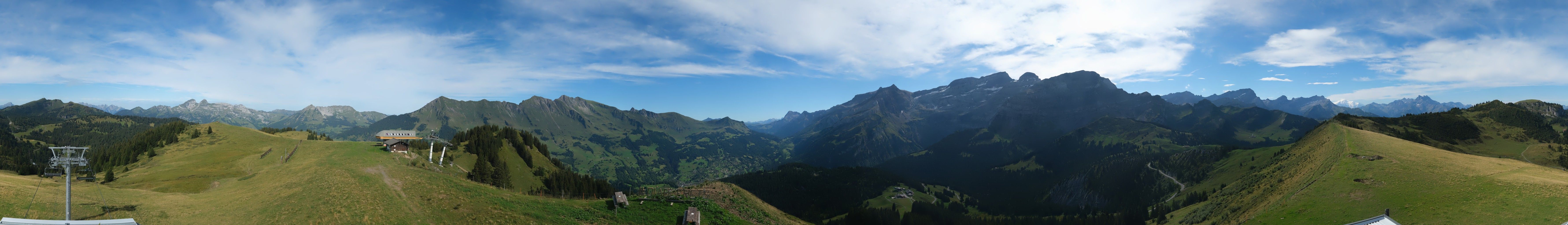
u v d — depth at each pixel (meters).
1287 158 167.75
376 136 174.00
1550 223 64.31
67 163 54.12
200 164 131.38
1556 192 71.31
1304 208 95.75
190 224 63.44
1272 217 98.19
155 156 149.00
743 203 92.88
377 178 90.44
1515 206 71.00
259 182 97.06
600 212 78.00
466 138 185.12
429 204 75.69
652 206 82.56
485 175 127.50
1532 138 183.75
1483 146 185.00
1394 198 86.06
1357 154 115.75
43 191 69.56
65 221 49.91
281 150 149.62
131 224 52.88
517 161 177.12
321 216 64.75
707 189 96.12
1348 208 88.25
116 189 81.62
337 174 93.75
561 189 134.88
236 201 76.94
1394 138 142.25
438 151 166.25
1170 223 148.12
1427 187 86.69
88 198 68.31
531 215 74.00
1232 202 136.62
